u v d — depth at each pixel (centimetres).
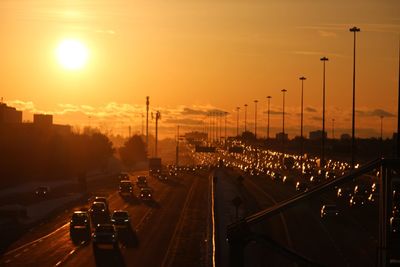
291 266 6631
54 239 8619
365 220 10369
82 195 15275
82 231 9381
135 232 9219
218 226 9338
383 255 4709
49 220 10819
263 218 5050
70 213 11881
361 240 8469
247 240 5047
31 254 7400
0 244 8188
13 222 10300
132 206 12838
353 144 14175
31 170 19738
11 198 14275
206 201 13675
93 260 7006
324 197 13850
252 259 6969
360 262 6944
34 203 13325
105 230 8006
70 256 7256
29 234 9138
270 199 13550
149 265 6731
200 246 7969
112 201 13925
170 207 12588
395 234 5069
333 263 6875
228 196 14162
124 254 7400
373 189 13812
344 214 11088
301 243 8206
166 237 8725
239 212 11175
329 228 9531
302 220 10356
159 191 16350
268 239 5066
